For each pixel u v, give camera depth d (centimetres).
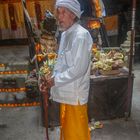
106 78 362
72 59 229
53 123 367
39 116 403
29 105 438
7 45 632
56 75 244
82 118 258
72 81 238
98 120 381
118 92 374
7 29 620
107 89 368
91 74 370
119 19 630
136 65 596
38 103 441
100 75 368
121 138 345
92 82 359
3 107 435
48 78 257
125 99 380
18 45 632
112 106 379
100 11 451
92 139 344
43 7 587
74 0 229
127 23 626
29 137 351
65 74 233
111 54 399
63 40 245
